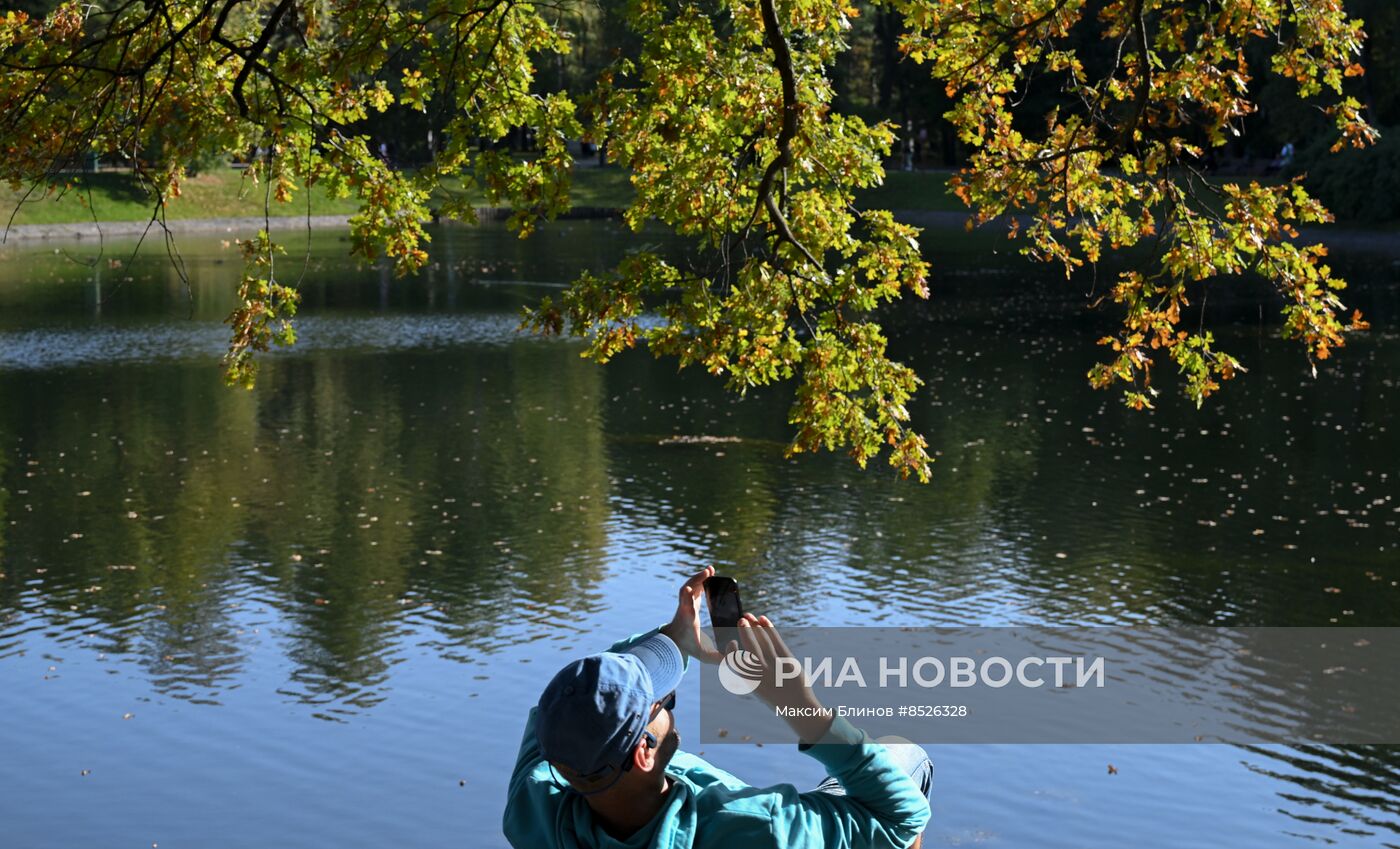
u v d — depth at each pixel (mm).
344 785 11031
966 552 16828
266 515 18891
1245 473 20516
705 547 17219
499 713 12398
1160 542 17156
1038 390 27297
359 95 9109
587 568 16469
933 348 32656
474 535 17859
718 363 9109
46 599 15555
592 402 26562
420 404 26516
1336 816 10391
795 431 23750
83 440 23516
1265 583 15586
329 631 14484
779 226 8914
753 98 8875
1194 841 10000
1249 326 35469
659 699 1858
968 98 10312
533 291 44438
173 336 35125
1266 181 62562
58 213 63281
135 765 11422
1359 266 48875
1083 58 60969
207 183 70125
